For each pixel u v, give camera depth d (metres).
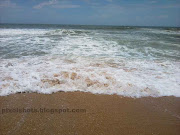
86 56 6.72
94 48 8.49
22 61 5.68
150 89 3.94
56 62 5.68
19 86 3.81
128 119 2.90
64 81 4.16
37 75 4.40
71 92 3.76
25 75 4.39
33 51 7.32
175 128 2.71
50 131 2.50
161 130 2.65
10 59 5.89
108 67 5.33
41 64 5.39
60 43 9.71
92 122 2.77
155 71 5.16
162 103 3.47
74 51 7.60
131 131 2.59
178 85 4.20
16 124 2.62
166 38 14.66
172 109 3.27
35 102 3.30
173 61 6.41
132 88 3.95
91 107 3.22
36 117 2.82
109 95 3.71
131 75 4.71
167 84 4.24
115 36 14.66
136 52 7.90
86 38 12.37
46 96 3.56
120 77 4.52
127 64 5.80
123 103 3.42
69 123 2.71
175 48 9.22
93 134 2.48
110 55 7.08
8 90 3.64
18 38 11.33
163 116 3.03
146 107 3.31
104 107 3.24
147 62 6.17
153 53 7.80
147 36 16.06
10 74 4.41
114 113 3.06
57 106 3.20
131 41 11.36
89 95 3.68
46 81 4.09
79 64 5.53
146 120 2.89
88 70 4.93
